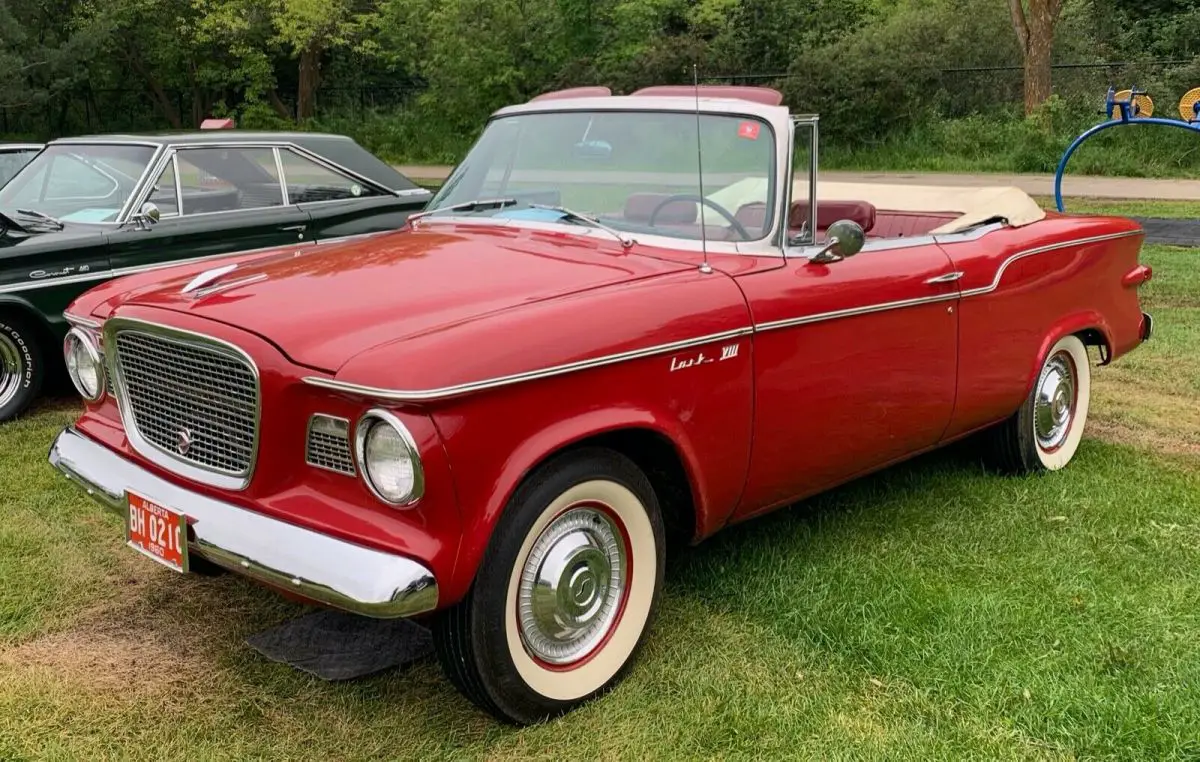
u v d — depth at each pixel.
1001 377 4.43
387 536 2.54
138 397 3.12
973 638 3.33
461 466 2.53
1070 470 4.97
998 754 2.76
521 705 2.84
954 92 23.00
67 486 4.74
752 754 2.76
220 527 2.72
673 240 3.54
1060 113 20.06
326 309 2.84
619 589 3.07
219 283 3.18
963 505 4.50
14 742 2.80
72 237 5.97
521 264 3.25
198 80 29.34
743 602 3.57
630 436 3.04
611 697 3.04
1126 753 2.78
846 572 3.79
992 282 4.23
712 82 24.19
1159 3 29.14
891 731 2.86
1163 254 10.51
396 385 2.44
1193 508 4.46
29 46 25.98
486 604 2.67
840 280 3.56
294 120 30.03
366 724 2.92
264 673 3.18
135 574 3.86
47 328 5.86
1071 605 3.58
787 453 3.48
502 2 25.98
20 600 3.62
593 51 26.06
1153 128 19.31
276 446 2.68
